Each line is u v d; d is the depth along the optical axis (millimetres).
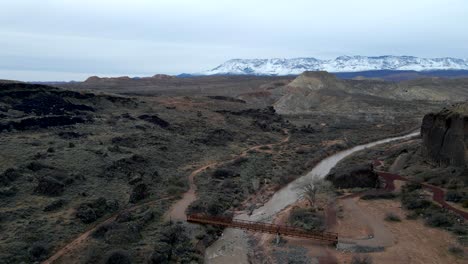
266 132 121250
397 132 132125
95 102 109750
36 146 70750
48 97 99875
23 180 56312
